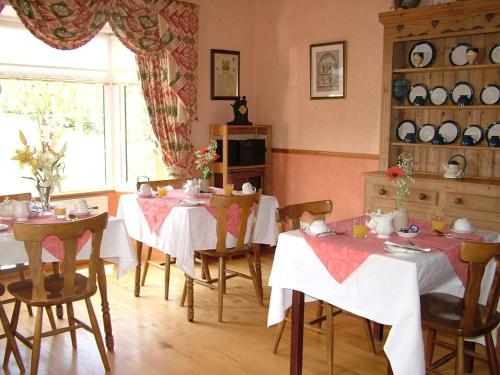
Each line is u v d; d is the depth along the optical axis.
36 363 2.61
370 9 4.71
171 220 3.52
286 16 5.41
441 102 4.29
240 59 5.61
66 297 2.64
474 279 2.24
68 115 4.92
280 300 2.73
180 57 4.85
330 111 5.12
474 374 2.87
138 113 5.28
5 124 4.49
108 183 5.27
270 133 5.58
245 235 3.66
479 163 4.18
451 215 3.93
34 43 4.51
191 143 5.20
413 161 4.52
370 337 3.02
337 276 2.44
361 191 4.94
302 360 2.85
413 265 2.20
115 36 4.80
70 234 2.56
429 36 4.05
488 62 4.04
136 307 3.75
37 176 3.20
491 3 3.68
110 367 2.86
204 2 5.20
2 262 2.69
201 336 3.27
